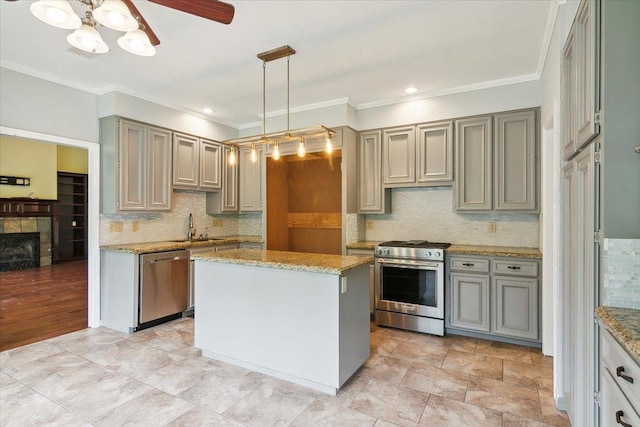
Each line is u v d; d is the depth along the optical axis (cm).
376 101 425
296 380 261
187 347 329
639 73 137
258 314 276
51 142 350
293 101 425
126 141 384
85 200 897
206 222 520
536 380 266
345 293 251
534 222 375
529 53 299
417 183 404
